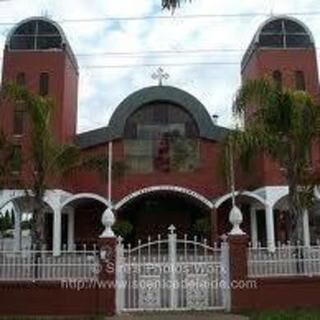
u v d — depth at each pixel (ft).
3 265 51.19
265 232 125.08
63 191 118.01
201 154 130.00
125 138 130.82
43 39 127.95
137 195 122.42
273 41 125.39
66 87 128.06
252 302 50.24
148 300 50.70
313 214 114.52
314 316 46.32
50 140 65.36
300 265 51.83
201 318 46.85
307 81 123.24
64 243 127.24
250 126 58.39
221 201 118.32
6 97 62.28
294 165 57.88
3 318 48.49
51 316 49.32
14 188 68.18
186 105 131.23
